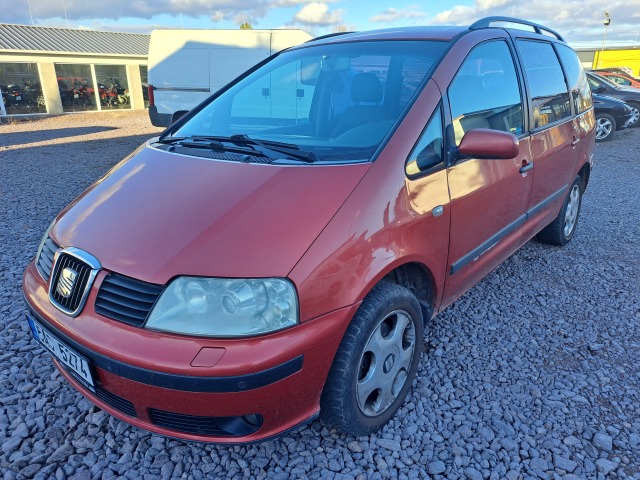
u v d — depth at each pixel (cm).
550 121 365
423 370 279
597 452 221
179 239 187
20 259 422
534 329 323
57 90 1994
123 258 187
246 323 173
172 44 1122
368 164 213
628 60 2738
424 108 238
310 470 212
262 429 187
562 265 427
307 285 180
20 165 866
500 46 312
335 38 324
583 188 484
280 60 321
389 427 236
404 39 288
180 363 169
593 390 263
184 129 298
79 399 251
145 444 224
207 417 183
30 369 273
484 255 297
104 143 1181
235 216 191
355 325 198
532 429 236
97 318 186
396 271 237
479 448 224
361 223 197
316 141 251
